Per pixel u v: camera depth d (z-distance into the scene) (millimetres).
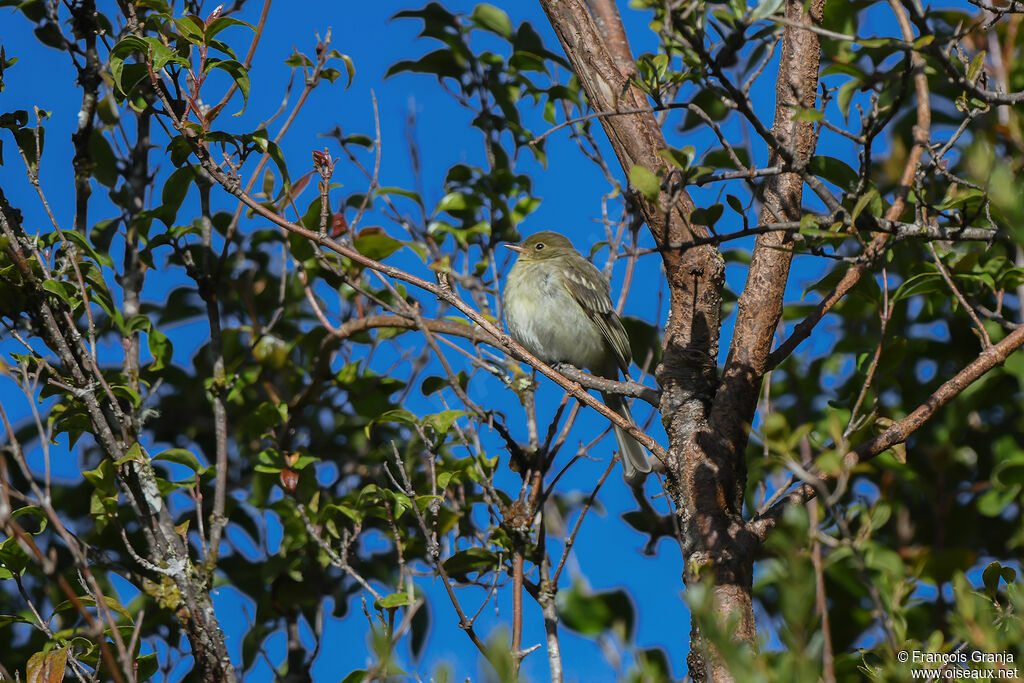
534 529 10430
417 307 11367
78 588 10445
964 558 8961
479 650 9086
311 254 12250
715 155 11391
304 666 11656
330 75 12398
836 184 8977
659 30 6648
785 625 4512
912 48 6234
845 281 8484
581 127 12734
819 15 8352
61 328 9773
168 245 12703
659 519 11672
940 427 10773
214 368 11602
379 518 12172
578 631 9555
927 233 7090
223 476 10938
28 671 8305
